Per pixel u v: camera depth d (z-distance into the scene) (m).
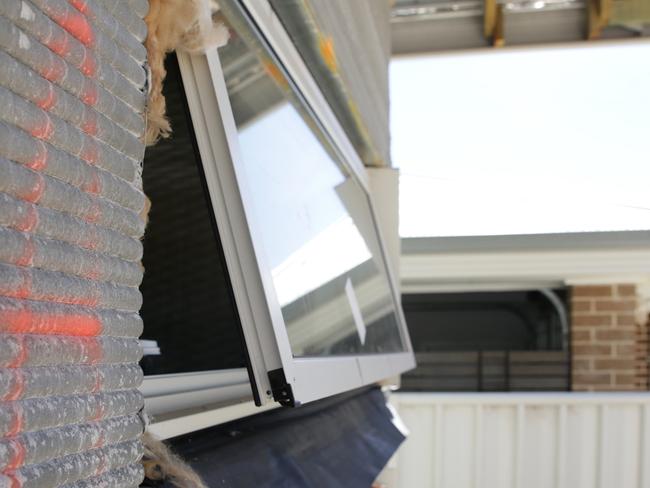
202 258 1.93
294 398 1.27
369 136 3.08
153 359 1.77
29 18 0.74
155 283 1.94
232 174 1.27
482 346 9.71
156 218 1.90
